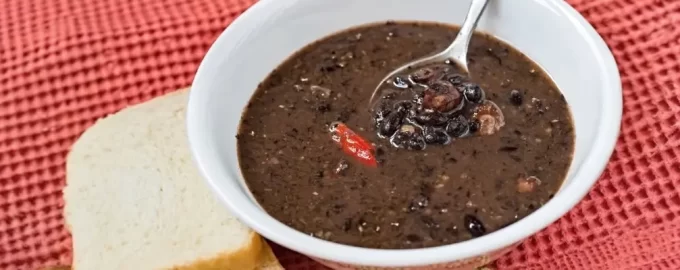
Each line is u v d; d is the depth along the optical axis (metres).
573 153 0.58
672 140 0.63
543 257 0.61
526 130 0.59
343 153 0.59
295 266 0.62
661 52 0.66
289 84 0.62
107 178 0.65
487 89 0.60
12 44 0.71
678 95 0.65
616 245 0.61
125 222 0.63
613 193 0.62
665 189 0.62
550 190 0.56
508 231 0.53
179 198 0.64
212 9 0.71
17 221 0.66
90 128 0.68
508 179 0.57
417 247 0.55
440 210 0.56
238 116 0.60
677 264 0.60
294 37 0.63
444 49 0.62
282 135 0.60
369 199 0.57
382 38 0.63
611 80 0.57
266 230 0.54
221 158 0.57
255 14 0.61
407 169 0.58
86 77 0.70
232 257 0.61
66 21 0.72
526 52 0.62
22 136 0.68
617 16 0.68
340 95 0.61
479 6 0.62
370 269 0.55
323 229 0.56
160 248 0.62
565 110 0.59
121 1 0.73
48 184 0.67
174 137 0.67
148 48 0.70
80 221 0.64
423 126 0.59
